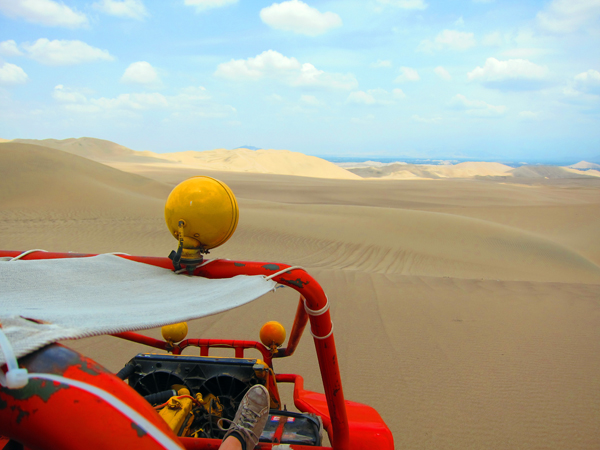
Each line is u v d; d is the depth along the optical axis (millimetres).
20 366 680
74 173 33500
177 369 2475
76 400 673
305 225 23172
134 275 1425
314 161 184875
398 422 4188
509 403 4629
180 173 78312
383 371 5363
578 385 5094
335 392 1627
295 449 1778
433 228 24688
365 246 19469
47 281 1210
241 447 1538
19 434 674
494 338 6680
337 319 7410
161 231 19594
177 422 1931
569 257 22016
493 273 17031
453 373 5355
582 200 54875
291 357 5594
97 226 20234
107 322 851
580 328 7281
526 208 41125
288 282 1428
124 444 701
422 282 10719
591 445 3904
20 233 18125
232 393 2391
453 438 3938
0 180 27969
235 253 16562
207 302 1158
